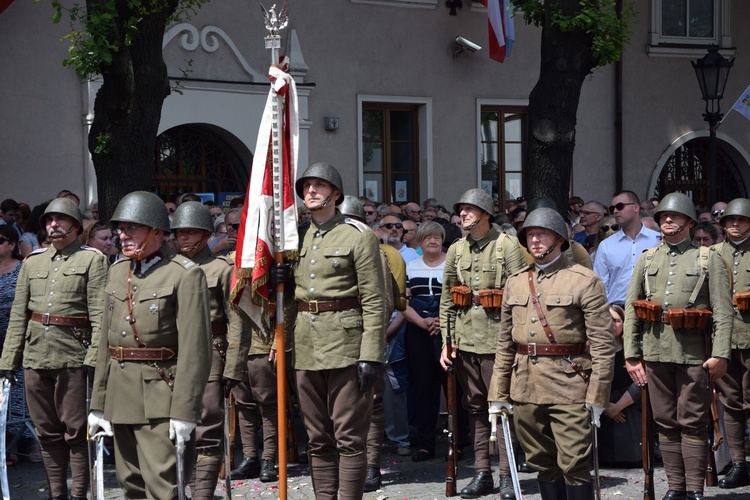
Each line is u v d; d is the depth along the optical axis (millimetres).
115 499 8125
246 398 8906
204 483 7391
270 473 8797
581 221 12695
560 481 6863
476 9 20219
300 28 18609
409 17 19641
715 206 15555
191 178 17797
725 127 22797
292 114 6691
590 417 6578
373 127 19625
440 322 8562
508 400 6941
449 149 20109
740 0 22781
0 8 15711
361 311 6656
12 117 16125
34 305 7754
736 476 8562
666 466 7812
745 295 8750
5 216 12992
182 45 17234
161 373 6059
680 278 7668
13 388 9570
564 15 14164
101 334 6289
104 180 11406
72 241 7910
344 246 6625
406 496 8312
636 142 21969
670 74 22234
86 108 16609
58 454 7754
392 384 10023
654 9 21984
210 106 17422
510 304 6859
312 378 6656
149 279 6145
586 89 21578
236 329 7992
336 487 6750
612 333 6605
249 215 6582
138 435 6082
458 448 9680
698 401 7574
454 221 14227
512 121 20891
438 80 19953
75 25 16531
